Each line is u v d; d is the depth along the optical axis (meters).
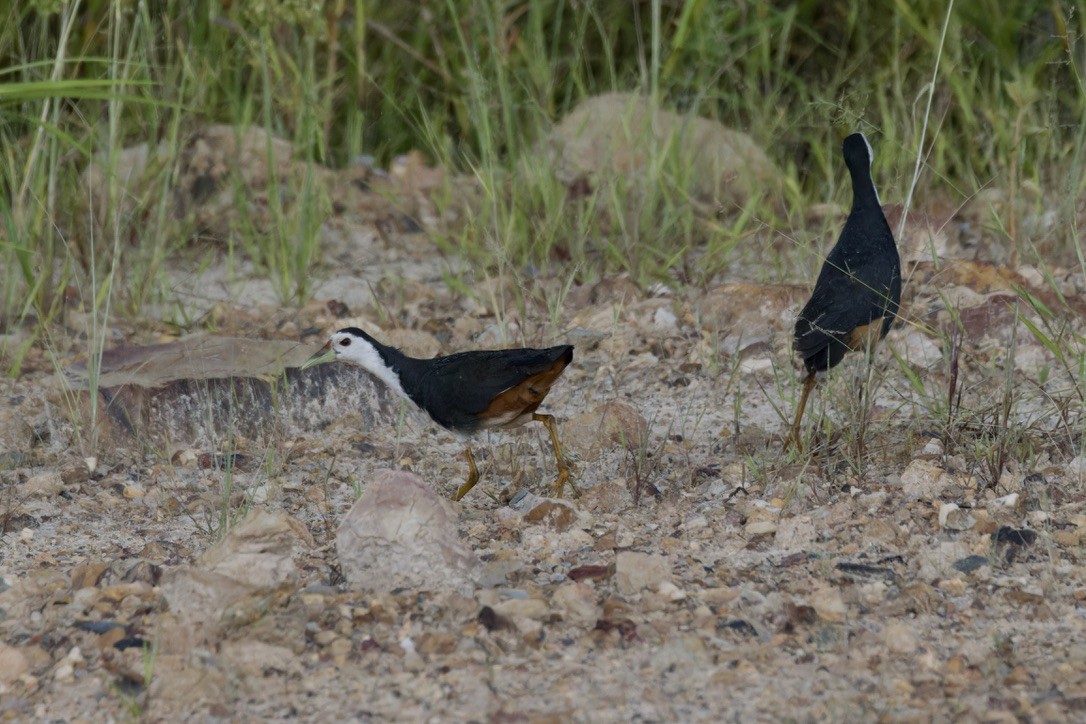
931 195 17.11
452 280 15.23
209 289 15.74
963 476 9.65
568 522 9.23
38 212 14.43
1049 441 10.22
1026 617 7.69
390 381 10.30
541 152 16.95
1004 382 11.20
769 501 9.46
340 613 7.81
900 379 12.01
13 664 7.35
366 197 18.56
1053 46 17.78
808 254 14.78
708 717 6.66
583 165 17.30
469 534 9.23
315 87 17.64
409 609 7.89
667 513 9.46
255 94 19.20
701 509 9.51
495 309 13.38
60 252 15.18
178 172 16.75
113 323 14.53
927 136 17.73
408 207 18.23
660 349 13.27
